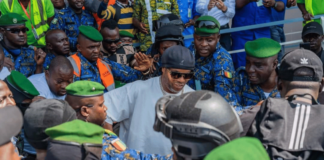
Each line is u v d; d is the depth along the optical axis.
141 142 2.96
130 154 2.43
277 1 5.63
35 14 4.72
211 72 3.77
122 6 5.11
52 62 3.47
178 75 2.83
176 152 1.62
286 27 7.52
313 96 2.21
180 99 1.64
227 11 5.34
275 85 3.44
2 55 3.64
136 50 5.07
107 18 4.99
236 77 3.59
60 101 2.21
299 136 1.99
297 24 7.53
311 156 1.95
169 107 1.64
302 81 2.20
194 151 1.57
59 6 5.04
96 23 5.08
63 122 2.11
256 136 2.07
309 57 2.22
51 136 1.88
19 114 1.55
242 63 5.65
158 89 3.00
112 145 2.44
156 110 1.71
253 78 3.36
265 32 5.59
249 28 5.30
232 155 1.13
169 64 2.83
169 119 1.62
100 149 1.94
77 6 4.84
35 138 2.08
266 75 3.33
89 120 2.80
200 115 1.56
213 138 1.54
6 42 4.17
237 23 5.62
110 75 3.98
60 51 4.20
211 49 3.75
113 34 4.54
